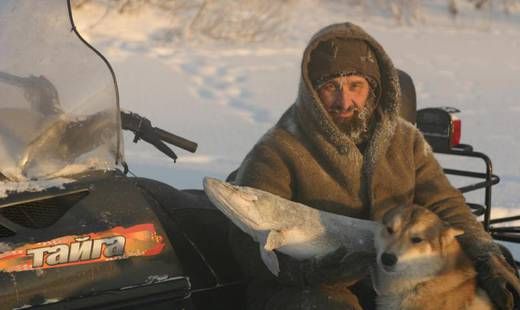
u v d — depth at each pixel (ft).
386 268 8.57
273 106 26.66
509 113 26.48
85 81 8.39
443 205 9.53
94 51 8.52
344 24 9.16
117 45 33.06
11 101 8.18
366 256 8.59
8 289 6.96
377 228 8.83
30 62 8.45
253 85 29.19
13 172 7.68
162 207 9.44
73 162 7.96
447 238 8.79
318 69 9.16
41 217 7.39
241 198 8.10
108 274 7.43
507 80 31.60
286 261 8.36
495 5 49.21
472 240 9.18
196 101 26.81
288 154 8.97
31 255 7.11
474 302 8.73
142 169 19.25
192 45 34.50
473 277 8.84
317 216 8.46
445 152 12.95
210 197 8.13
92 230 7.43
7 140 7.88
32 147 7.89
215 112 25.64
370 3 46.91
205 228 9.45
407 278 8.89
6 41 8.52
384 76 9.23
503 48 38.70
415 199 9.63
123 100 26.20
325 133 8.90
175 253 8.00
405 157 9.45
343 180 9.02
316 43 9.00
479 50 37.86
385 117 9.20
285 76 30.81
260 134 23.31
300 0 46.14
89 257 7.36
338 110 9.20
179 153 20.92
